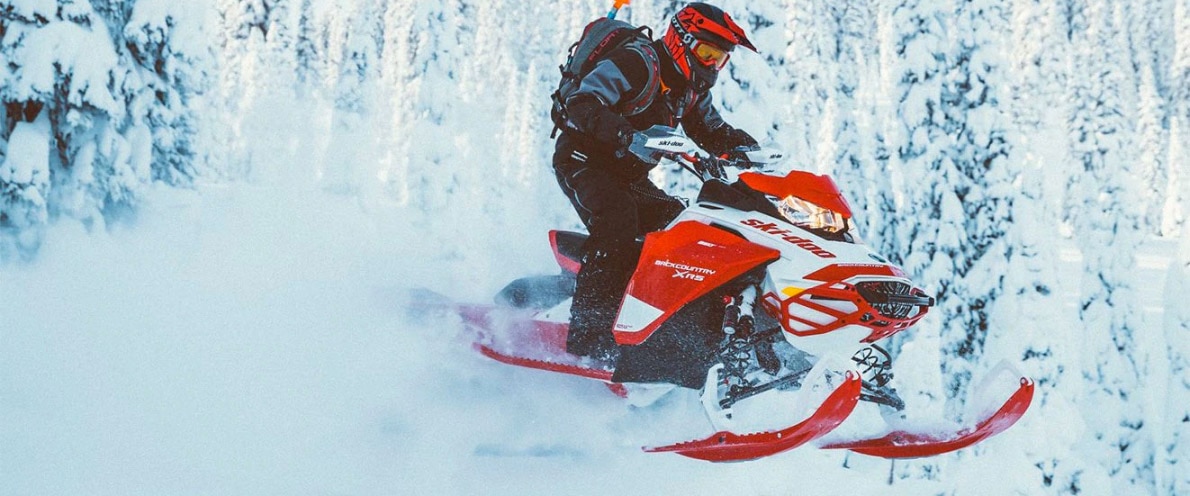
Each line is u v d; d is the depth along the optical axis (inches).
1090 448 467.8
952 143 415.2
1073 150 565.9
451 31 848.3
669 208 179.5
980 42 408.5
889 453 166.1
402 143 1282.0
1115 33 1127.0
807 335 150.3
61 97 463.8
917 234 420.2
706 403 153.7
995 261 402.0
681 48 164.2
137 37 509.7
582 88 161.8
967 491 380.2
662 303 158.4
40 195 442.6
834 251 151.5
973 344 405.1
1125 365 482.3
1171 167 1779.0
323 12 2177.7
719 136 188.5
